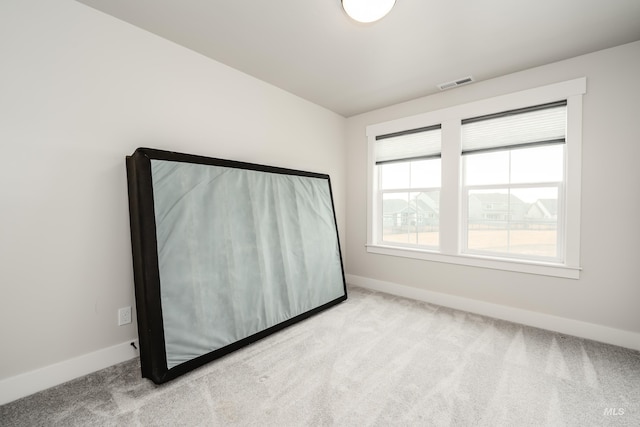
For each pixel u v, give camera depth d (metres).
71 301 1.65
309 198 2.91
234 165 2.25
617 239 2.06
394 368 1.75
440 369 1.74
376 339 2.14
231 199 2.15
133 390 1.53
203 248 1.91
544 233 2.43
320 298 2.74
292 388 1.56
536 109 2.39
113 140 1.80
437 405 1.42
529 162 2.49
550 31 1.88
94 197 1.73
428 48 2.12
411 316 2.61
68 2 1.61
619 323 2.06
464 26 1.84
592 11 1.68
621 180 2.04
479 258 2.67
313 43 2.07
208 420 1.32
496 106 2.56
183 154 1.94
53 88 1.58
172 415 1.35
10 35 1.45
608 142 2.08
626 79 2.02
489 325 2.40
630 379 1.63
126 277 1.86
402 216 3.36
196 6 1.68
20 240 1.49
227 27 1.89
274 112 2.82
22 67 1.48
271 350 1.98
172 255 1.75
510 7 1.65
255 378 1.65
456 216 2.82
